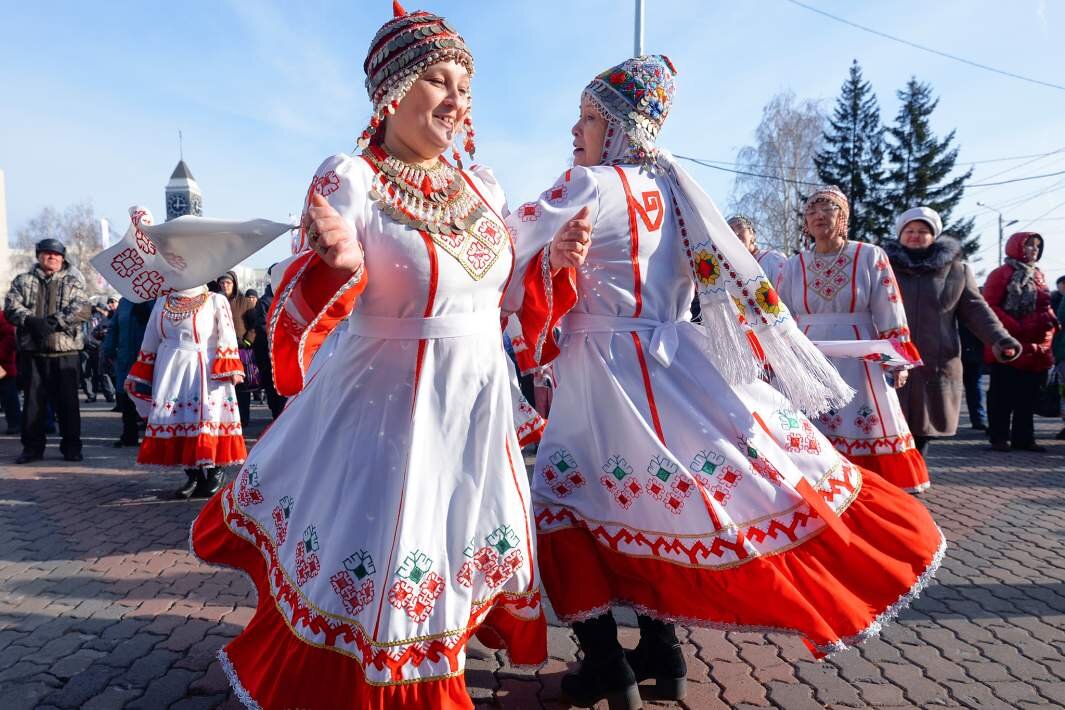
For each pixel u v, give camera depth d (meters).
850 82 37.22
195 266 2.02
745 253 2.18
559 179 2.23
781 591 1.84
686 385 2.13
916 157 36.28
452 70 1.81
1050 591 3.33
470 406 1.82
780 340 2.18
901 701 2.31
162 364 4.99
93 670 2.49
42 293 6.62
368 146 1.87
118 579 3.44
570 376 2.20
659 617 2.00
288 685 1.68
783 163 31.08
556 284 2.09
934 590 3.34
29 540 4.11
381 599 1.64
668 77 2.30
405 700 1.61
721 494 1.98
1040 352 7.01
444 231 1.80
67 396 6.72
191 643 2.71
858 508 2.03
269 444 2.01
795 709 2.25
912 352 4.04
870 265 4.11
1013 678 2.47
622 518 2.05
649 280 2.19
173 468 5.02
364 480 1.74
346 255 1.56
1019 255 7.17
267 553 1.90
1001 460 6.70
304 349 1.61
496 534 1.80
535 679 2.40
